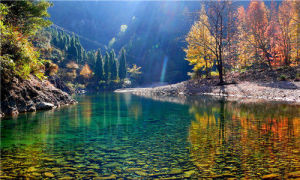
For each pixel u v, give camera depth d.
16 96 14.23
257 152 5.24
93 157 5.25
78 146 6.26
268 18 37.31
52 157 5.25
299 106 13.91
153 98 27.09
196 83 37.69
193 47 39.09
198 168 4.38
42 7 20.23
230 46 36.06
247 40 39.09
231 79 33.72
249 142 6.16
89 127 9.23
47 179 3.95
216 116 11.18
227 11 33.28
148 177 4.01
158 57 179.00
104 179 3.95
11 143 6.62
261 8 36.88
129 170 4.37
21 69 14.96
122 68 115.81
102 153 5.57
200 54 38.78
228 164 4.53
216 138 6.75
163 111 14.16
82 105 19.70
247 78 31.97
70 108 16.98
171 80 148.12
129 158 5.12
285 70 29.58
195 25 38.22
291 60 38.38
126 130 8.53
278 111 12.09
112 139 7.09
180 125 9.20
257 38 37.56
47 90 19.39
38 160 5.04
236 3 33.94
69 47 111.19
